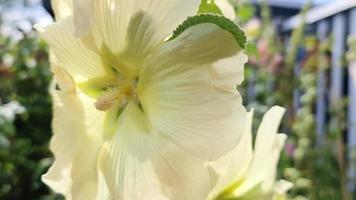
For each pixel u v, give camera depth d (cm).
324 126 96
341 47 103
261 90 95
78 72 23
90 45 21
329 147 88
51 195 83
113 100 22
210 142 19
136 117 22
